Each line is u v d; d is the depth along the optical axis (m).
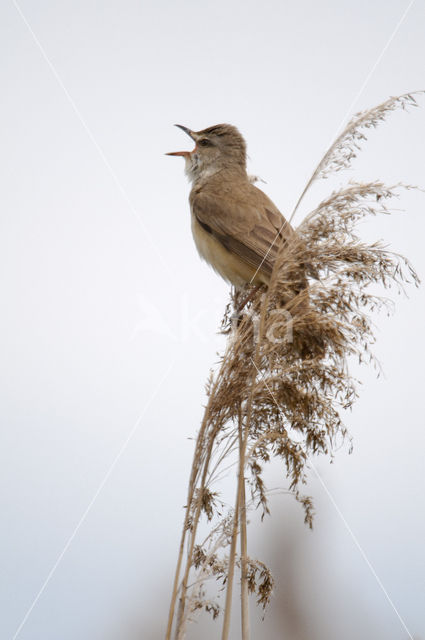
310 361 6.28
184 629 5.96
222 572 6.34
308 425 6.39
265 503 6.51
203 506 6.42
